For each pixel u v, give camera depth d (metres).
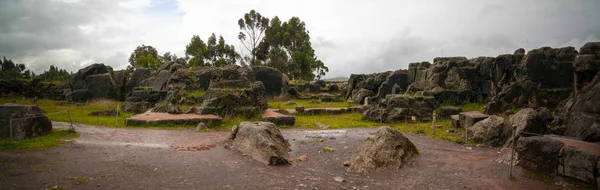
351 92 33.19
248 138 10.39
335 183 7.70
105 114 18.58
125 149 10.03
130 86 27.92
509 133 11.50
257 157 9.47
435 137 13.67
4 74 39.69
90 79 26.80
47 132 11.41
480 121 13.00
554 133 11.05
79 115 18.00
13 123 10.30
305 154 10.52
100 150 9.70
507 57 20.39
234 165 8.83
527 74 18.39
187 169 8.23
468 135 12.91
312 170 8.75
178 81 23.17
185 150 10.36
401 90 26.66
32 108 11.23
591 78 13.37
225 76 20.41
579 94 12.20
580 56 13.83
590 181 6.75
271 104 27.45
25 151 8.94
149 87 24.83
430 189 7.32
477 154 10.51
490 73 21.69
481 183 7.57
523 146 8.08
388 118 18.67
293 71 56.62
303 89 40.38
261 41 60.03
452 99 21.89
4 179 6.71
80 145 10.16
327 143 12.31
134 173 7.63
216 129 15.09
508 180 7.68
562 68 18.00
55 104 24.64
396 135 9.85
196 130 14.51
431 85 23.27
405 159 9.47
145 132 13.68
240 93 18.66
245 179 7.67
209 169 8.35
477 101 22.09
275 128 11.24
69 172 7.40
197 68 26.52
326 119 19.75
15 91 30.41
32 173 7.18
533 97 17.83
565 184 7.14
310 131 15.52
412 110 18.97
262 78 32.44
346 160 9.66
